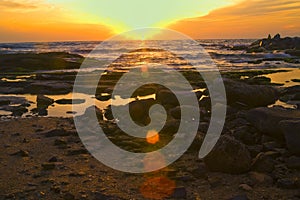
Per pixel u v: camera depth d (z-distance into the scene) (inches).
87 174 342.0
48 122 591.2
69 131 503.8
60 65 1840.6
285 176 324.2
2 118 645.3
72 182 321.1
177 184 314.7
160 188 305.6
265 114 442.6
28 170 352.5
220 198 284.4
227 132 476.1
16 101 857.5
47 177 333.1
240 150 336.5
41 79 1270.9
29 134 504.7
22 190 301.1
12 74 1526.8
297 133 366.0
